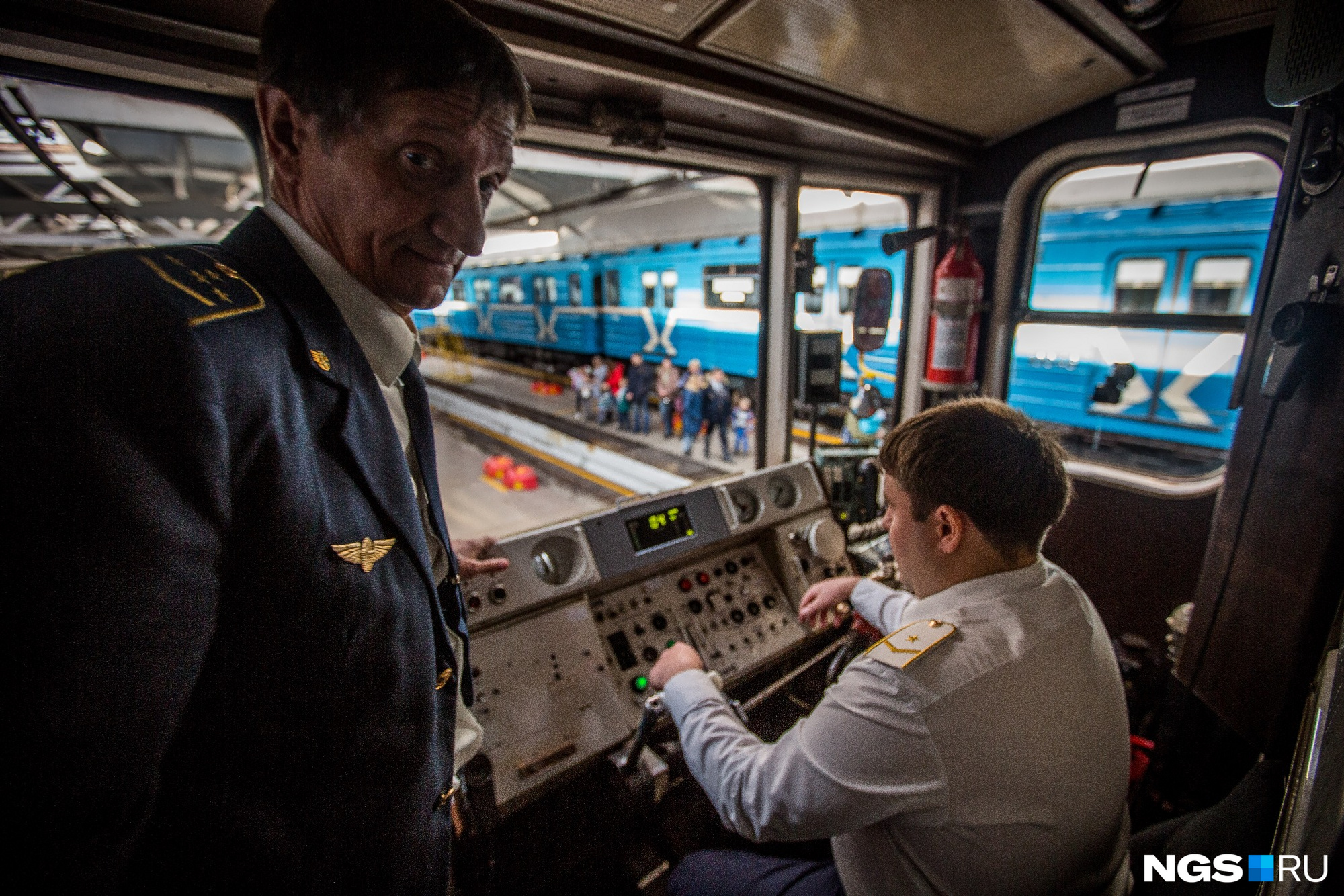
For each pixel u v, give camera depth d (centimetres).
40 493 33
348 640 52
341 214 55
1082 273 500
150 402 37
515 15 116
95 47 92
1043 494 78
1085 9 145
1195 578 229
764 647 157
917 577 90
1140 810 167
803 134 187
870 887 81
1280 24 117
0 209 330
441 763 67
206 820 47
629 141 155
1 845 32
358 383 58
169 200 409
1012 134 232
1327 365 112
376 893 59
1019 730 70
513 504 551
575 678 129
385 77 48
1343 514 105
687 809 142
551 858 129
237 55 105
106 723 34
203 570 39
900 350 283
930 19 139
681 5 119
